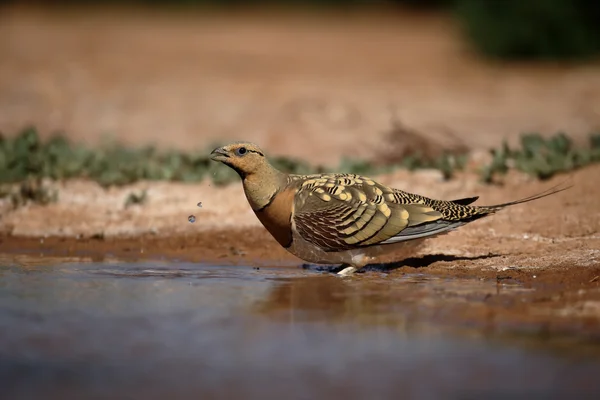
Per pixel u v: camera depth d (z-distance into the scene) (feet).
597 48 179.93
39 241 61.31
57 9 310.24
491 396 29.96
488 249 55.16
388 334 36.42
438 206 50.85
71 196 68.54
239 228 63.05
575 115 121.19
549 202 62.54
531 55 180.96
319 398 29.76
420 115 118.32
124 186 70.79
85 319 38.81
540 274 48.57
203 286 46.39
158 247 59.88
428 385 30.91
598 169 67.36
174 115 122.93
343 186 50.44
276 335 36.32
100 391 30.40
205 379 31.48
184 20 286.66
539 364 32.89
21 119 117.70
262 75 160.76
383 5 343.67
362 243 49.83
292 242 51.03
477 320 38.52
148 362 33.17
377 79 156.25
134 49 196.85
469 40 190.19
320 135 107.34
